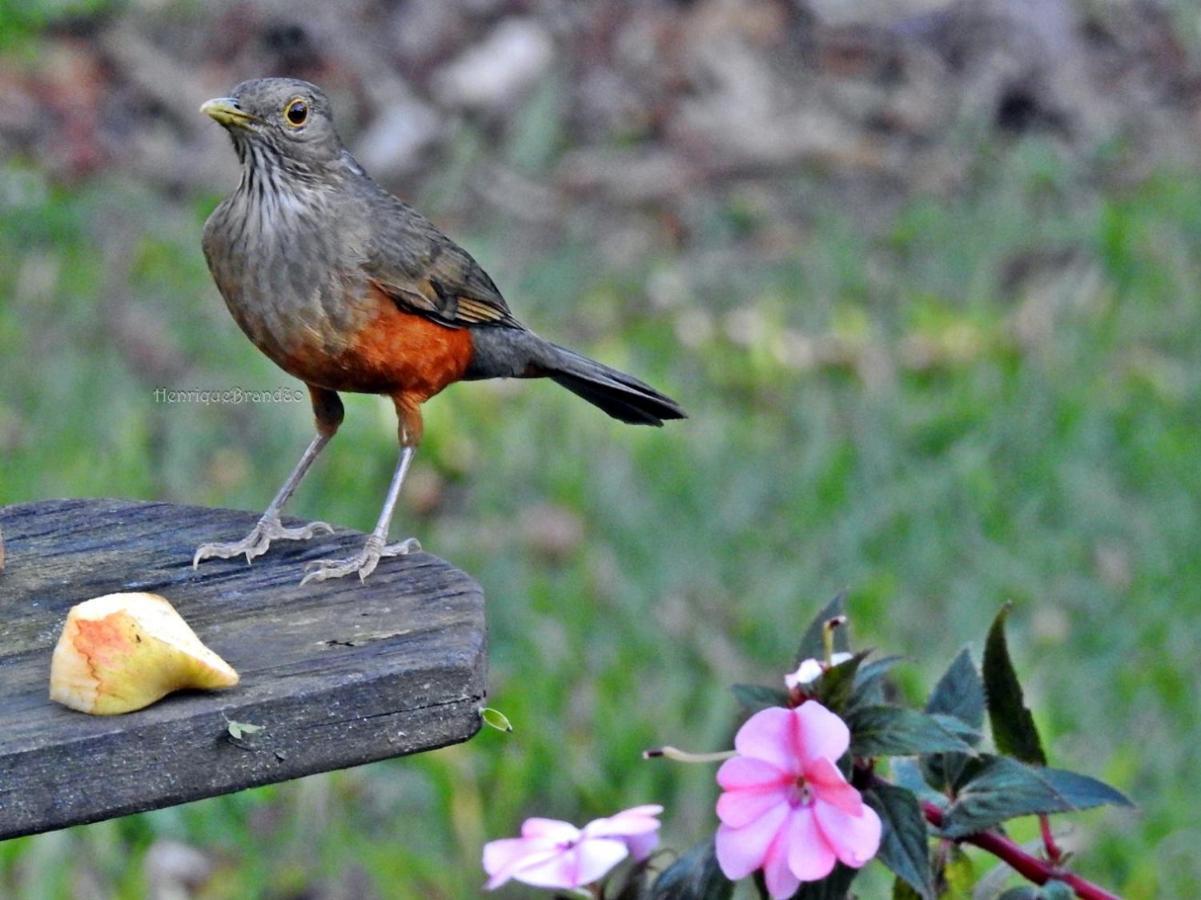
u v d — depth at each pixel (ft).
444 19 58.13
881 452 39.83
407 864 29.96
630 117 56.18
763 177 54.24
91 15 56.90
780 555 36.86
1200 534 37.06
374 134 54.54
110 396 41.06
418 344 22.90
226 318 44.39
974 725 17.25
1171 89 59.16
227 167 52.21
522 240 50.78
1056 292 46.83
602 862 16.58
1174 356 43.91
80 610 16.38
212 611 18.62
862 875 25.41
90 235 47.98
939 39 59.88
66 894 29.27
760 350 43.78
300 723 16.33
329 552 20.27
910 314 45.57
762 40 59.57
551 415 41.55
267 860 30.42
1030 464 39.42
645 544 37.06
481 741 31.81
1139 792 30.91
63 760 15.72
